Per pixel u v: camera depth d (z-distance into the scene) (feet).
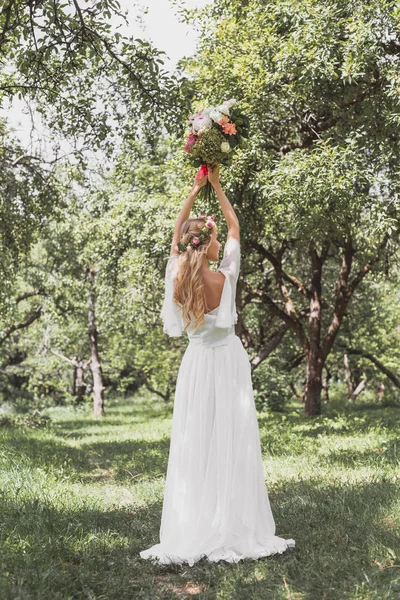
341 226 45.42
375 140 39.22
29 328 115.34
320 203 39.14
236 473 14.29
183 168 46.85
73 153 33.68
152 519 18.90
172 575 13.56
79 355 114.93
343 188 35.96
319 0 36.83
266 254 60.80
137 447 44.04
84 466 34.17
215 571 13.16
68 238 80.18
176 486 14.44
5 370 116.98
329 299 80.07
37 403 117.50
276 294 79.05
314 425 52.60
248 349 80.79
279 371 92.73
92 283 88.89
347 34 36.17
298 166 37.81
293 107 42.75
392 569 12.75
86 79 31.35
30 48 27.89
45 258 89.35
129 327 97.14
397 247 55.16
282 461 30.07
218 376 14.60
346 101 39.86
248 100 40.14
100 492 24.86
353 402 109.40
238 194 44.01
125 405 146.41
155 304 77.20
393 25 34.04
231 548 14.03
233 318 14.80
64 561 14.62
